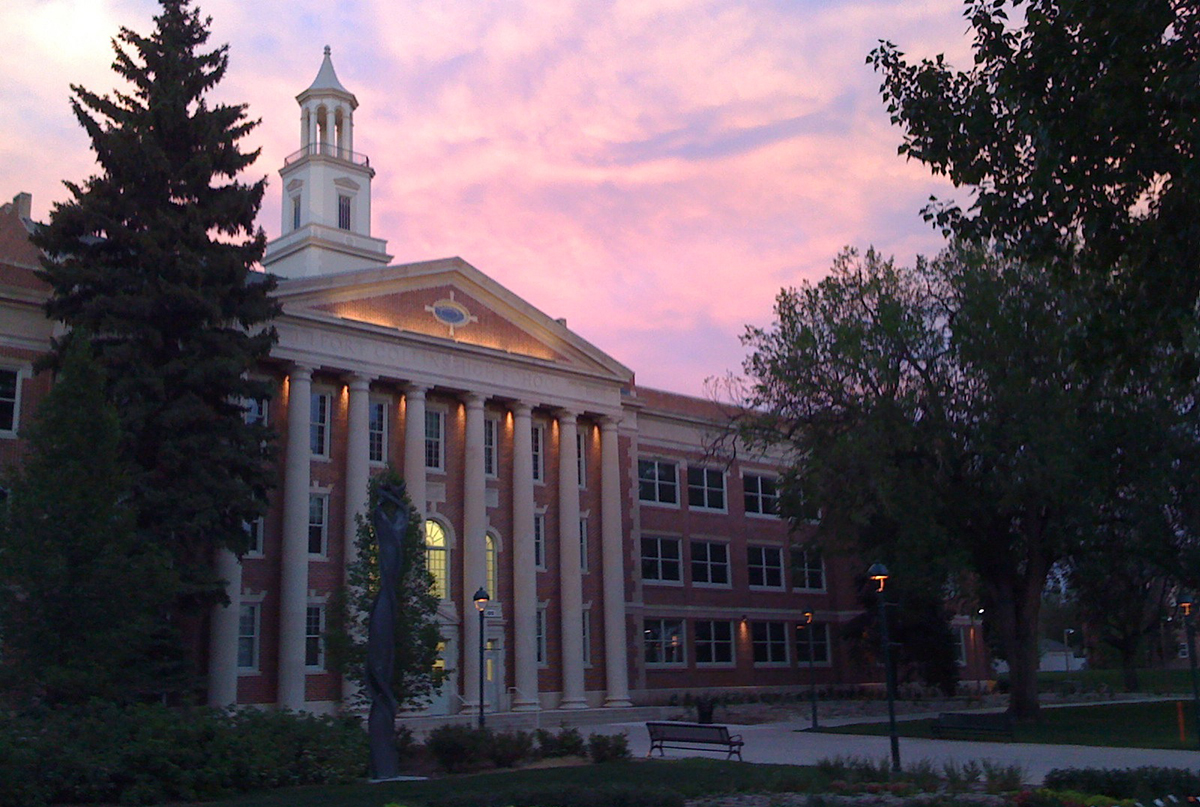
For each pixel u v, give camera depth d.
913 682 58.94
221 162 33.94
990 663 68.19
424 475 41.75
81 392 22.08
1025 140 16.45
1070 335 16.66
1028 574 35.41
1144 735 29.98
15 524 20.69
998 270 32.03
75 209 30.92
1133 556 35.97
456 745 23.16
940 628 53.00
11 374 33.56
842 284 35.41
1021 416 30.91
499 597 44.28
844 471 33.66
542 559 46.56
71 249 31.50
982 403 32.19
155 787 17.20
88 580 20.50
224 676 34.41
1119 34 14.32
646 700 49.56
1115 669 89.19
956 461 33.19
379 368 41.34
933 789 18.55
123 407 29.91
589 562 48.50
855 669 59.44
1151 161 14.83
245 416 38.28
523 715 40.78
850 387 35.03
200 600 30.70
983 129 16.28
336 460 40.66
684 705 47.88
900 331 33.00
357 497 39.75
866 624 53.97
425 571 30.81
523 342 47.09
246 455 31.97
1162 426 31.70
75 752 16.92
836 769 20.45
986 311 31.00
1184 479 32.97
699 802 17.47
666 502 54.06
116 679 22.69
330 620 30.84
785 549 59.00
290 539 37.69
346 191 56.94
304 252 55.06
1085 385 30.67
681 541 53.97
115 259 31.88
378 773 20.73
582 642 46.53
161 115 32.66
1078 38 15.23
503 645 43.84
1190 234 15.11
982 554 35.28
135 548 25.39
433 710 40.06
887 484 32.16
